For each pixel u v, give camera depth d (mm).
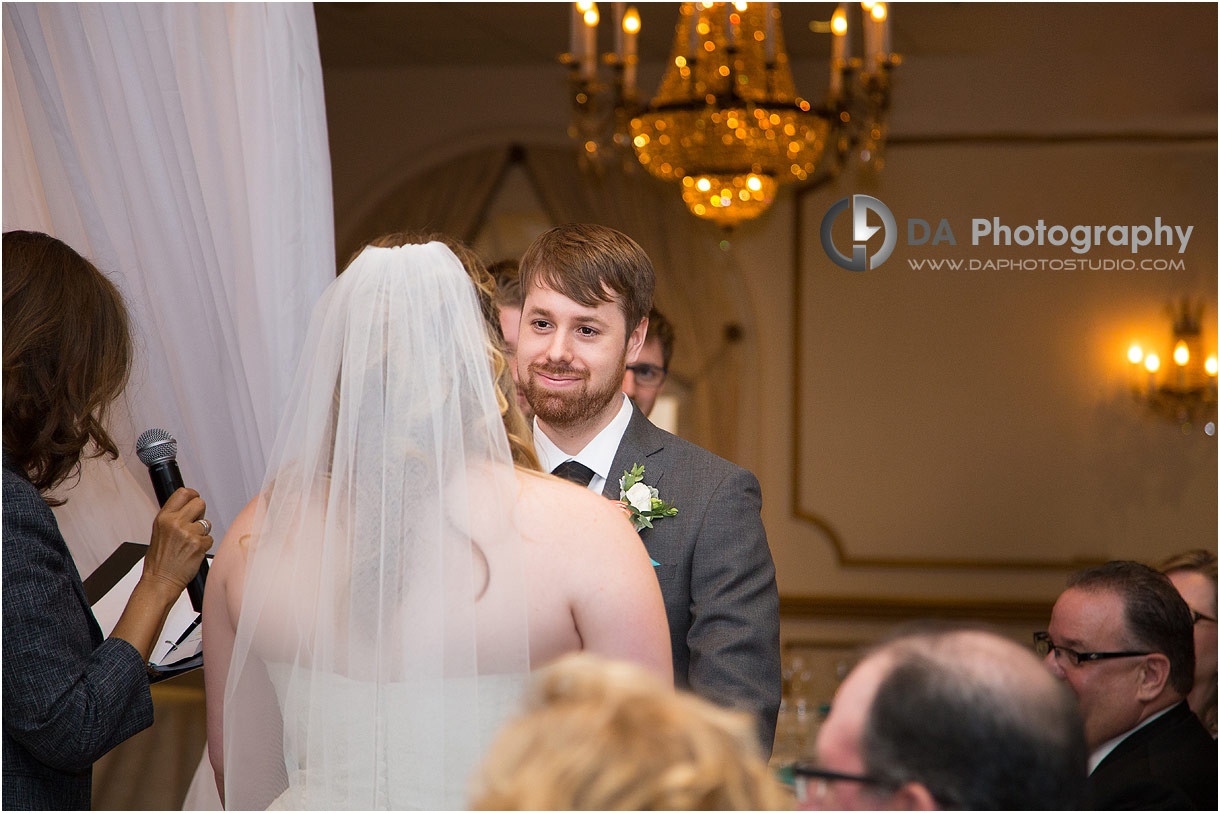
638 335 1912
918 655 937
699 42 4477
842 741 931
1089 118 6562
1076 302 6656
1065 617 1877
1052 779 881
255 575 1421
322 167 2162
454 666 1318
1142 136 6539
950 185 6723
